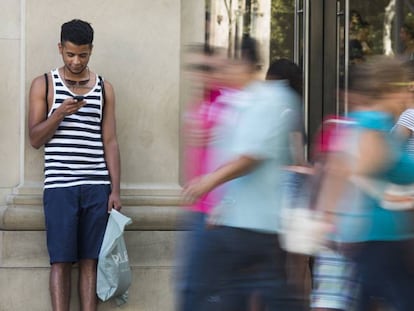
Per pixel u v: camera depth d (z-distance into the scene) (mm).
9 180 8750
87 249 8172
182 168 8797
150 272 8672
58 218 8086
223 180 5805
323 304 6203
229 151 5895
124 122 8766
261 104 5836
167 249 8719
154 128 8812
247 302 5957
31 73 8625
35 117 8148
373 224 5898
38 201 8539
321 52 9586
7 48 8734
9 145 8750
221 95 6008
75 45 8016
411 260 5938
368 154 5762
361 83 5895
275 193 5902
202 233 5949
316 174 6129
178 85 8836
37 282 8539
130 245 8680
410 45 9781
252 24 9406
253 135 5773
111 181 8273
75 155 8117
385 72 5855
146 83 8797
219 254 5918
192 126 6145
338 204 5883
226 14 9266
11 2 8750
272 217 5895
